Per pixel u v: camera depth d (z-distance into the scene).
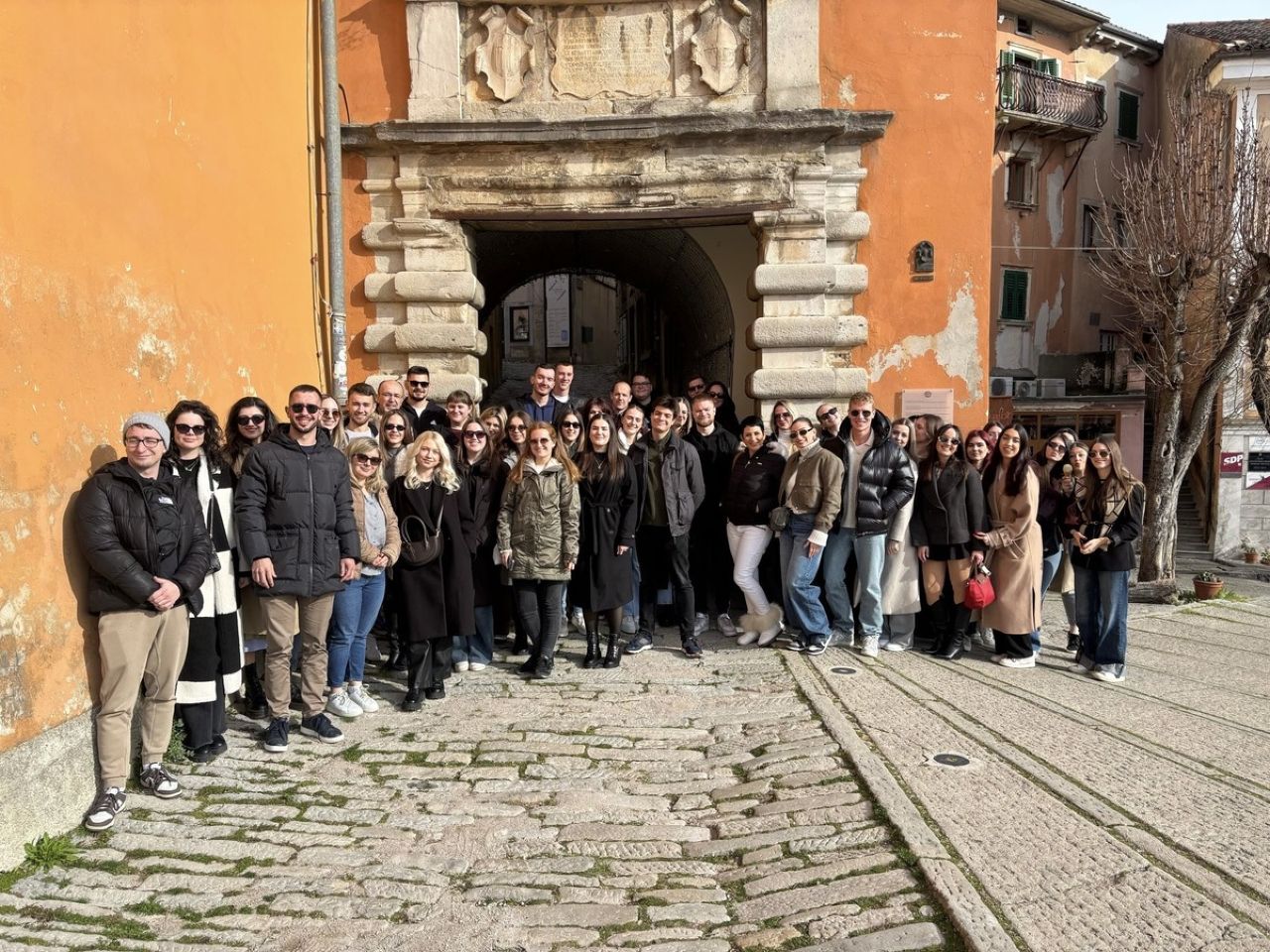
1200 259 11.99
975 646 8.31
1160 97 24.19
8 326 3.96
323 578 5.28
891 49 9.22
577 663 7.09
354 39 9.15
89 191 4.67
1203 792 4.50
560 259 15.15
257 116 7.10
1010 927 3.06
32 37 4.23
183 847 4.04
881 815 4.07
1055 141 22.84
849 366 9.41
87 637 4.36
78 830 4.17
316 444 5.39
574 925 3.37
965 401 9.38
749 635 7.72
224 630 5.11
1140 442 20.42
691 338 15.65
